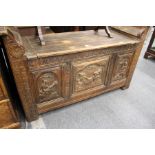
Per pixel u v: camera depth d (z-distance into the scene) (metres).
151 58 2.89
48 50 1.12
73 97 1.47
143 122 1.43
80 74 1.35
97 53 1.31
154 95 1.82
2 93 1.01
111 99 1.70
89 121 1.40
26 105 1.22
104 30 1.72
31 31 2.09
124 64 1.59
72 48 1.18
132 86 1.96
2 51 1.18
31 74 1.10
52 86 1.27
